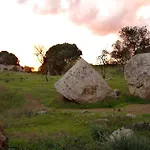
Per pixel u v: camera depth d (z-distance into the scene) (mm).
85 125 20875
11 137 17781
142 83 36219
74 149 14648
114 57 80938
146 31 80375
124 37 80500
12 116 26812
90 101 35938
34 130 20234
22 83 56781
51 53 99375
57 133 18656
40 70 94188
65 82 37250
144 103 34281
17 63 130875
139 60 37781
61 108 34438
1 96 40250
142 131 17828
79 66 37562
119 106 32938
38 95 43375
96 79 36750
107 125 20047
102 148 13945
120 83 50688
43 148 15227
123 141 12953
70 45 102062
